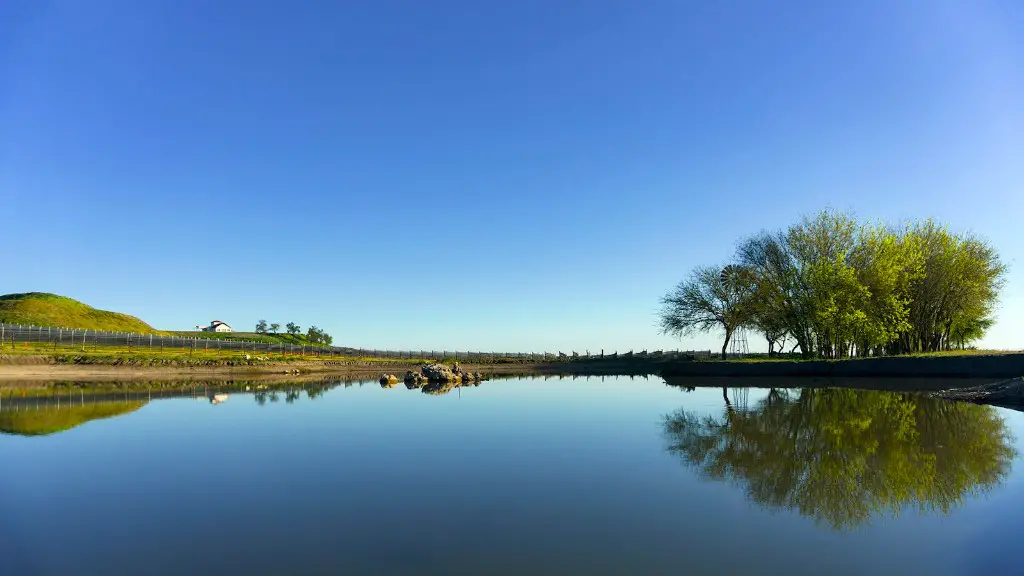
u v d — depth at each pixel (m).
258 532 8.10
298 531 8.14
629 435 16.75
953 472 11.66
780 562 6.98
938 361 35.38
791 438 15.82
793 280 45.81
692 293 59.38
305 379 51.28
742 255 55.09
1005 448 14.01
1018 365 32.06
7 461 13.14
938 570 6.74
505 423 19.62
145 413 22.81
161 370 52.56
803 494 10.07
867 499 9.74
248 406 25.69
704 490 10.39
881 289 42.47
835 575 6.58
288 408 24.84
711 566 6.83
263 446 15.05
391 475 11.66
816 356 47.12
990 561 7.02
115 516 8.90
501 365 77.06
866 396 27.22
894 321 42.81
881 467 12.16
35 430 17.94
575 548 7.43
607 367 74.25
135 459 13.34
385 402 27.78
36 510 9.23
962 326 52.00
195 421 20.19
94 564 6.91
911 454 13.46
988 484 10.68
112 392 34.00
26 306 90.56
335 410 24.06
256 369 58.41
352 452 14.18
